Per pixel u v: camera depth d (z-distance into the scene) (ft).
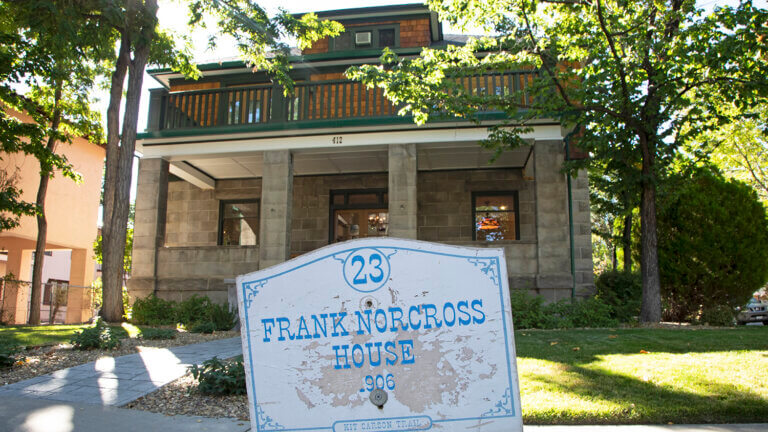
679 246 39.29
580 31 35.96
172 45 45.32
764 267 38.60
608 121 33.81
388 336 9.52
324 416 9.36
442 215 51.34
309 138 43.78
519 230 50.21
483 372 9.32
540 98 38.11
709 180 40.27
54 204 61.98
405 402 9.32
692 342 24.67
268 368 9.54
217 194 55.11
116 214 39.99
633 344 24.53
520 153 47.01
